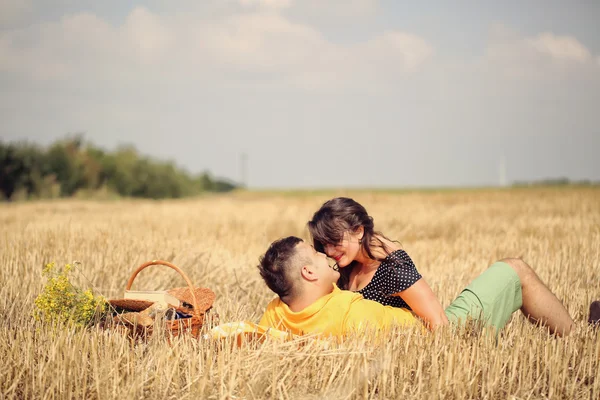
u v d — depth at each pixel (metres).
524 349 3.59
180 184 45.03
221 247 8.28
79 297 4.20
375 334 3.56
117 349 3.56
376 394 3.27
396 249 3.94
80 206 23.70
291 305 3.74
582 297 5.30
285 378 3.28
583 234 10.01
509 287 4.10
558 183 60.94
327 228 3.85
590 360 3.49
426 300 3.78
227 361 3.37
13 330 4.25
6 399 3.25
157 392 3.26
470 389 3.28
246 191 74.62
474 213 16.77
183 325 3.88
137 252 7.15
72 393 3.24
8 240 8.02
